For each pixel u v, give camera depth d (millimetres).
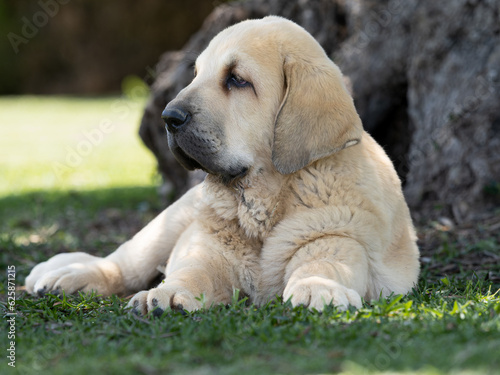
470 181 11625
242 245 6789
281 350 4793
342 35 14383
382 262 6746
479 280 7148
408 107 13234
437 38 12508
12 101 48562
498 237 9859
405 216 7426
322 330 5090
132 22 51000
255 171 6730
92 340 5344
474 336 4887
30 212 16781
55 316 6348
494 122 11703
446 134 12016
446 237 10070
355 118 6551
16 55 52125
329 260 6238
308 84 6562
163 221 8211
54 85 52750
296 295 5844
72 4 51062
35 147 30656
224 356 4730
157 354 4812
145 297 6207
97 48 51812
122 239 12938
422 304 6039
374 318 5461
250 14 14977
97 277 7898
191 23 50562
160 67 15773
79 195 18984
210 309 5980
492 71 11867
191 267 6562
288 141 6500
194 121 6496
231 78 6715
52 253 11609
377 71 13352
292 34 6836
